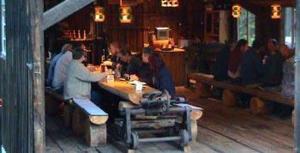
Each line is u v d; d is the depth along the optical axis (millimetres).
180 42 15422
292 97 9281
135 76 9516
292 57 9523
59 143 8211
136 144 7340
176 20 15930
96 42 15422
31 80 5066
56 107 10844
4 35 7676
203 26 15891
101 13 13102
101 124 7910
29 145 5266
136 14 15758
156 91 7992
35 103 5047
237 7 14055
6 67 7207
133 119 7613
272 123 9516
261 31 14891
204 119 9969
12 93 6492
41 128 5082
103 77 9164
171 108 7488
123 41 15930
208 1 15234
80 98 9000
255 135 8539
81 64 9047
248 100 11328
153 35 15633
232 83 11398
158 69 8555
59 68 10234
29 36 5031
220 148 7695
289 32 14531
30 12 4961
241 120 9828
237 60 11250
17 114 6059
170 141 7977
